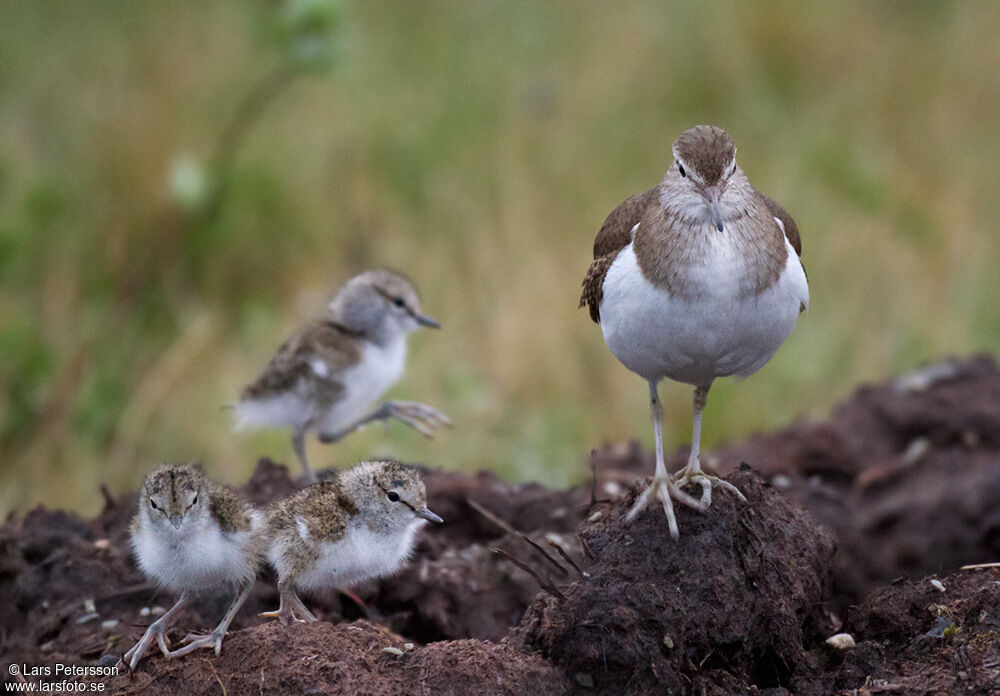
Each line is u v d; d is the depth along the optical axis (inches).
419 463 467.2
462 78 792.9
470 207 685.3
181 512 301.7
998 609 310.2
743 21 833.5
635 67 807.7
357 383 456.8
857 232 659.4
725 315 295.0
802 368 581.9
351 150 719.7
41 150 678.5
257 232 675.4
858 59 824.3
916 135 762.8
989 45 828.0
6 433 545.0
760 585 305.4
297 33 597.3
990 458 466.3
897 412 498.6
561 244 655.1
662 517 309.6
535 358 586.6
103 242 648.4
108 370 579.8
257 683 290.7
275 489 403.2
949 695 286.2
